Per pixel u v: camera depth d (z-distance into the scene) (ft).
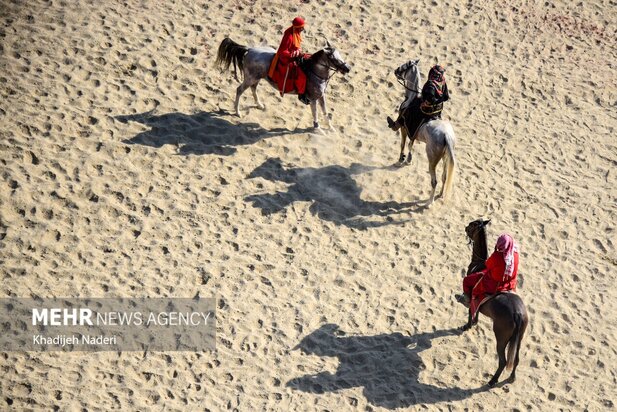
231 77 56.75
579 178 55.11
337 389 41.04
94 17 58.23
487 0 67.62
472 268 43.11
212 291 44.19
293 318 43.75
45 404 38.29
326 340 43.11
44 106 51.49
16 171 47.60
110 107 52.47
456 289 46.60
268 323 43.37
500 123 57.88
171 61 56.39
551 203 52.75
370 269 46.83
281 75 50.49
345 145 53.72
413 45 61.87
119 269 44.34
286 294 44.78
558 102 60.59
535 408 41.55
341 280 45.96
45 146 49.29
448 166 47.96
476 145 55.83
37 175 47.67
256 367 41.34
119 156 49.75
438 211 50.78
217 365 41.19
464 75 60.70
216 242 46.50
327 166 52.16
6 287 42.47
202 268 45.03
